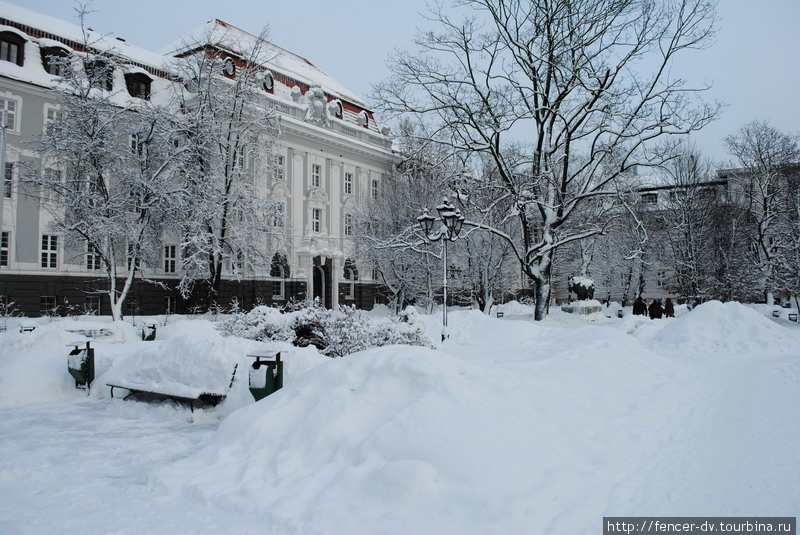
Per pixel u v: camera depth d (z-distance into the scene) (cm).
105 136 2675
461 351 1413
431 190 3622
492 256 3647
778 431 704
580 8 2480
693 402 892
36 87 3194
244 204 3331
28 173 2759
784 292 4000
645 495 483
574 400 744
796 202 4238
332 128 4872
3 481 569
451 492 452
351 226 4659
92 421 857
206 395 872
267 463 549
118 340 1559
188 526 437
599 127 2520
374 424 566
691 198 4162
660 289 6456
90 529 433
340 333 1195
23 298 3120
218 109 3300
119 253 2938
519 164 2819
